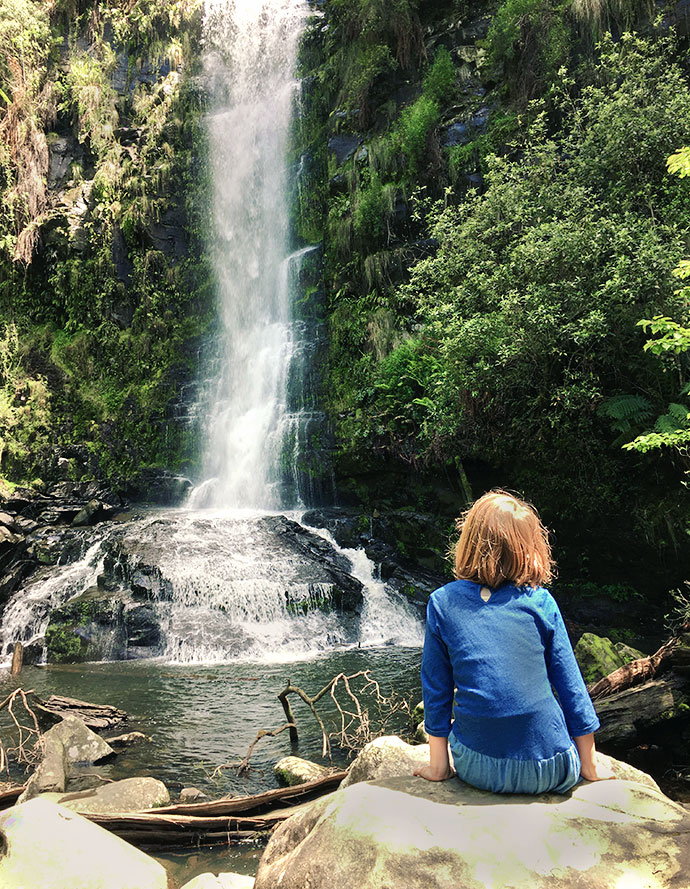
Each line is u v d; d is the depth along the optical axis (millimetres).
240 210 22641
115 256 20984
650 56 13500
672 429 9211
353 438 16031
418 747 4180
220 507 18547
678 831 2359
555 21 15688
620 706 6133
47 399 19281
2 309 20281
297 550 13703
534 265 10969
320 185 20797
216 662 10523
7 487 16250
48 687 9266
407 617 12570
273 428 18422
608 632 10992
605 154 11852
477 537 2580
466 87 18062
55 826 3930
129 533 13984
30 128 21234
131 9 24031
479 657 2436
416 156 17641
